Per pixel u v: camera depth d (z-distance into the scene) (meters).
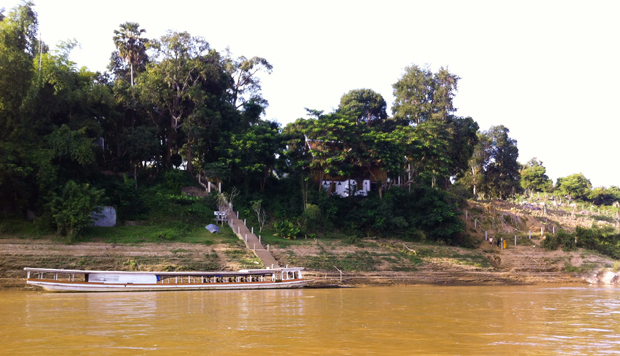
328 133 51.47
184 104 54.91
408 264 46.28
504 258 52.00
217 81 56.19
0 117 39.50
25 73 39.78
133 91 51.84
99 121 51.41
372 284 41.91
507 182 90.56
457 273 46.25
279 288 37.62
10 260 34.81
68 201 39.00
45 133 44.09
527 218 67.75
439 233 53.59
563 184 113.44
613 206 104.12
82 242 38.75
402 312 23.55
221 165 50.66
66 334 16.84
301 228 49.34
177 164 57.94
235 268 39.41
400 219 52.81
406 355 13.81
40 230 38.97
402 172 57.59
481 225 61.81
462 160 66.81
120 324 19.11
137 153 50.28
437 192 57.66
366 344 15.30
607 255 55.59
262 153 53.78
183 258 39.22
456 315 22.58
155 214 46.34
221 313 22.59
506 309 25.14
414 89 69.94
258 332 17.36
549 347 15.10
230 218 49.00
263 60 63.34
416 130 60.28
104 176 49.19
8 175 38.19
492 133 93.56
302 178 54.62
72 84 47.69
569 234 57.16
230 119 57.41
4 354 13.74
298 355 13.69
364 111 73.19
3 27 39.78
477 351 14.43
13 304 25.91
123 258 37.66
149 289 34.09
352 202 55.97
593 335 17.31
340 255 45.28
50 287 32.44
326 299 29.67
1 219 39.59
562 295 33.81
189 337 16.33
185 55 54.03
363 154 53.69
